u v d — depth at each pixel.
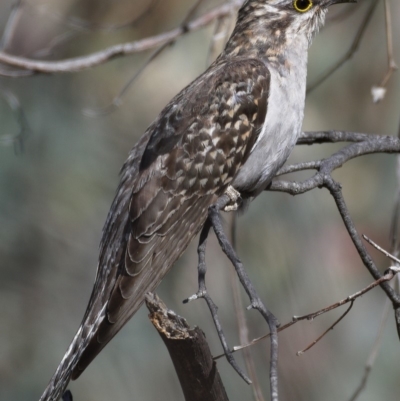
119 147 12.70
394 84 13.38
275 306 12.24
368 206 13.95
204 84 8.85
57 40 11.94
